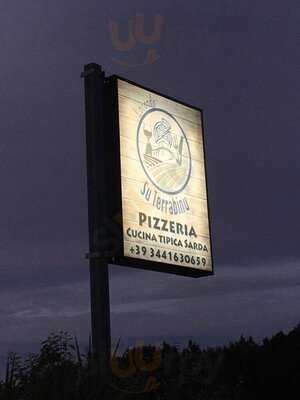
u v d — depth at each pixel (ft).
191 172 51.37
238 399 39.09
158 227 47.16
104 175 44.93
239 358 42.68
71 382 26.63
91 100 45.57
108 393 27.20
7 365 26.96
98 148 44.96
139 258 44.93
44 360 27.84
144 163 47.21
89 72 46.06
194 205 51.01
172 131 50.49
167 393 31.32
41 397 25.73
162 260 46.83
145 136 47.91
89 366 28.30
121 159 45.42
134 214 45.44
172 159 49.85
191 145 51.98
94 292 42.50
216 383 37.73
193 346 36.11
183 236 49.19
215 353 39.04
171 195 48.98
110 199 45.16
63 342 28.66
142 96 48.44
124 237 44.14
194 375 34.09
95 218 43.91
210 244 51.49
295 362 42.93
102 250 43.24
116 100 46.16
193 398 33.63
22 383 26.63
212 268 51.19
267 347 45.19
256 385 41.86
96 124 45.16
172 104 51.13
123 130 46.16
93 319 41.81
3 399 25.64
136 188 46.11
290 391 42.19
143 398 29.37
